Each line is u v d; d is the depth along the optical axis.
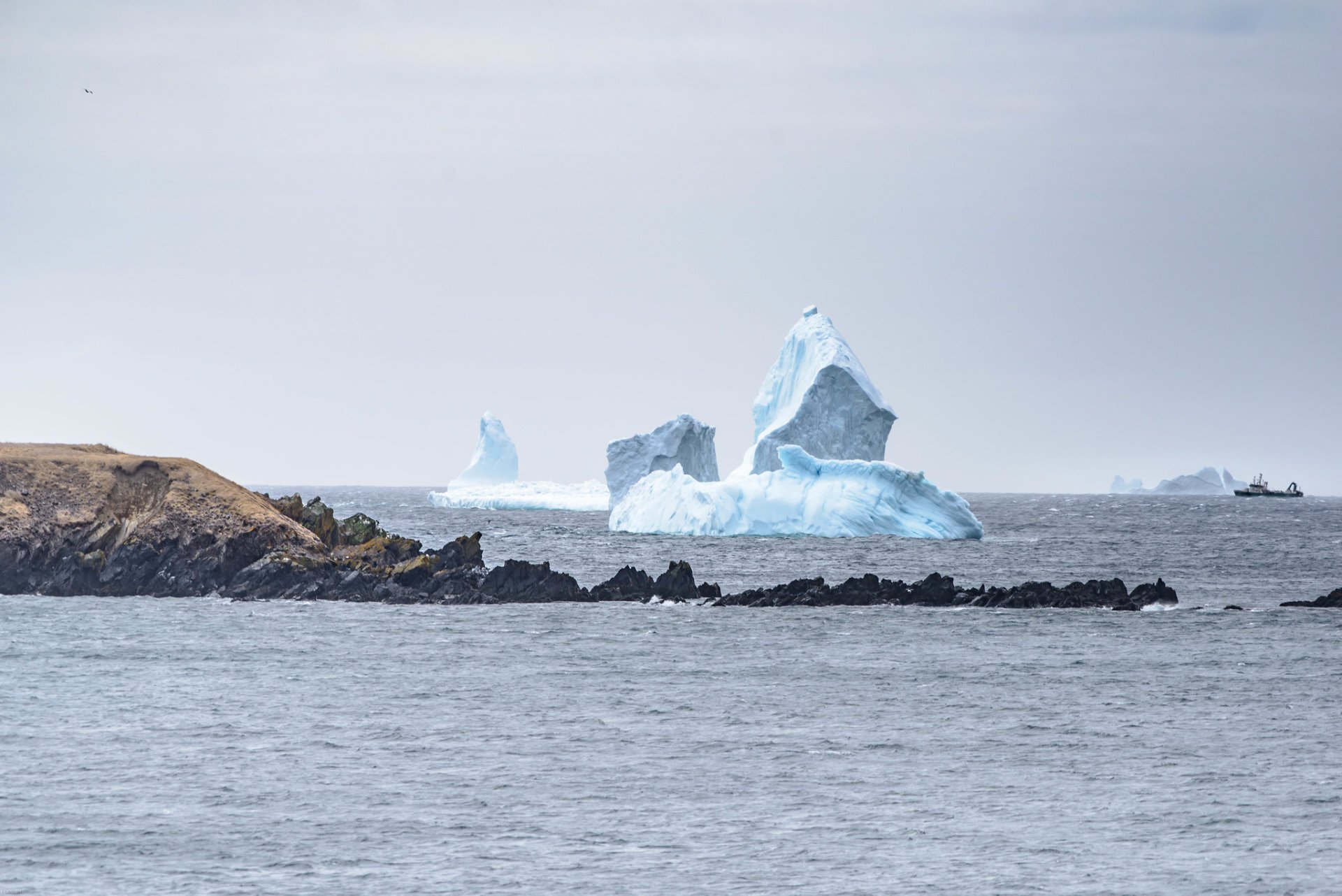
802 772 138.50
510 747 147.62
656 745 149.25
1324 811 125.31
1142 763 142.38
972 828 120.56
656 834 118.38
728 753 146.12
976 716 164.50
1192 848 115.50
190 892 104.69
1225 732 156.62
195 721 158.25
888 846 115.81
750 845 115.94
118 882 106.44
